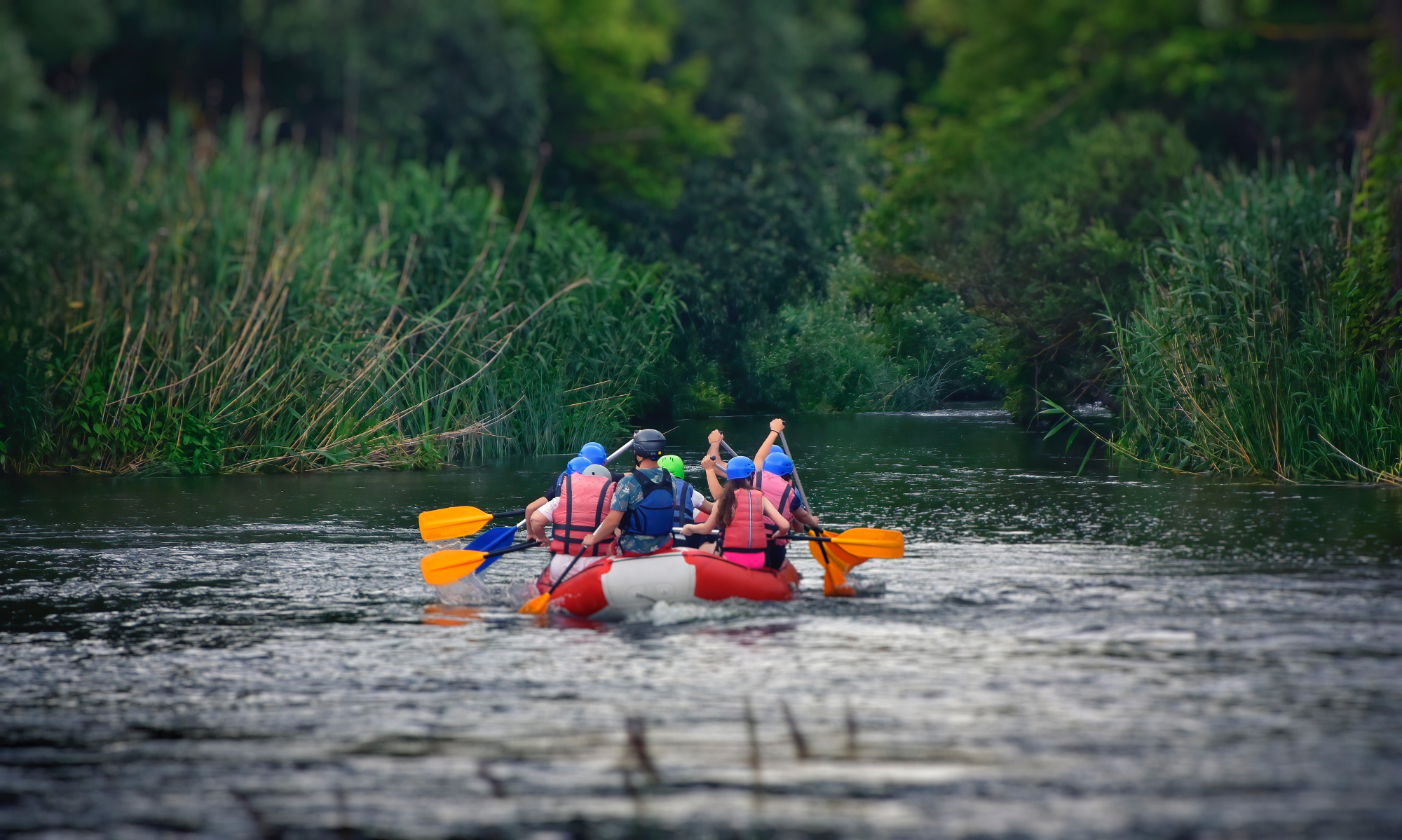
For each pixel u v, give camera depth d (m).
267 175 70.56
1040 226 73.75
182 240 59.94
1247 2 80.81
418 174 74.12
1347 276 49.06
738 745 17.92
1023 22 96.19
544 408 66.19
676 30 134.88
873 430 77.62
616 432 69.81
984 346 78.06
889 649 23.19
